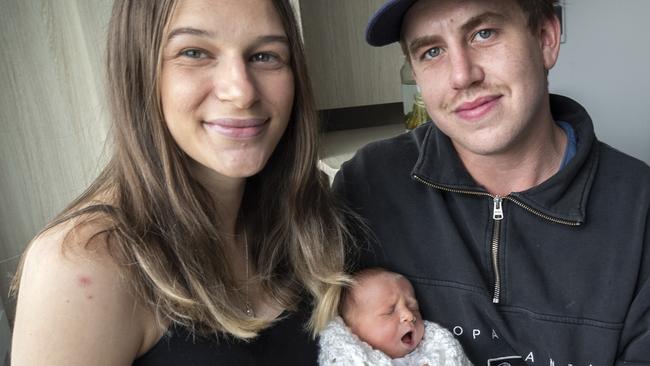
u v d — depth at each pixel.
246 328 0.82
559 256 0.97
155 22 0.73
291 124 0.93
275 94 0.79
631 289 0.92
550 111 1.05
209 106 0.75
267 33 0.75
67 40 2.03
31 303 0.68
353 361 0.94
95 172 2.17
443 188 1.04
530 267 0.99
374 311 1.02
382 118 2.29
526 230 1.00
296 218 0.97
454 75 0.91
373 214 1.12
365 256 1.12
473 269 1.01
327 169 1.70
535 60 0.93
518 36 0.91
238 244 0.97
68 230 0.73
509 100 0.92
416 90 1.88
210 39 0.72
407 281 1.06
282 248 0.99
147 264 0.74
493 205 1.02
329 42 2.07
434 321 1.07
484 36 0.91
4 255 2.16
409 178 1.12
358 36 2.09
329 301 0.96
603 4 1.46
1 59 1.99
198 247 0.82
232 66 0.73
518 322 1.00
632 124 1.49
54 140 2.11
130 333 0.73
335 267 1.00
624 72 1.47
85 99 2.09
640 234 0.93
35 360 0.66
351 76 2.13
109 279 0.71
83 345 0.68
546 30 0.97
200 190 0.84
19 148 2.09
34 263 0.71
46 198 2.17
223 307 0.81
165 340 0.77
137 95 0.77
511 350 1.02
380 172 1.15
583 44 1.52
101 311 0.69
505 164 1.00
